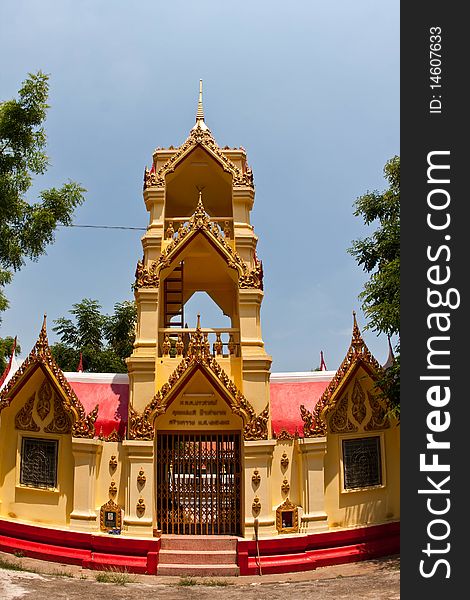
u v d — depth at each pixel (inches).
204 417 674.2
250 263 726.5
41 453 689.6
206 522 660.1
